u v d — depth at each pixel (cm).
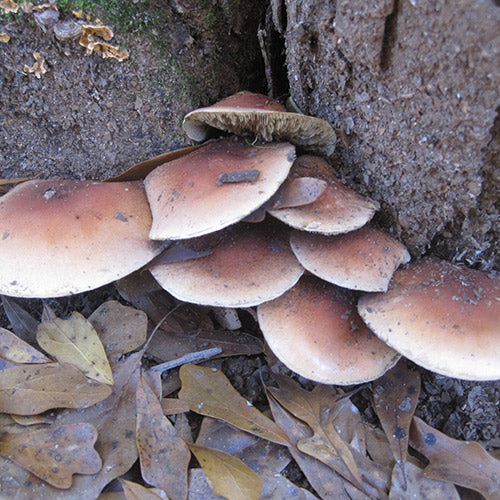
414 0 22
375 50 24
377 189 28
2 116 29
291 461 27
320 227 25
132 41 28
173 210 26
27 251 26
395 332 25
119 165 31
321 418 27
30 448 25
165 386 29
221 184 25
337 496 25
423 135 25
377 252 27
